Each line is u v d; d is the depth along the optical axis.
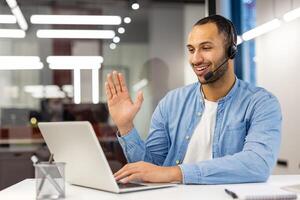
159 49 6.67
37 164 1.14
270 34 4.02
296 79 3.55
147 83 6.63
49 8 6.09
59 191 1.13
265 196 1.08
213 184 1.35
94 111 4.77
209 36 1.60
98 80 6.70
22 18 6.07
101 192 1.24
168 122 1.84
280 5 3.81
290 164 3.60
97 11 6.18
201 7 5.06
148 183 1.31
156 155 1.83
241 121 1.67
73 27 6.37
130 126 1.59
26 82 6.75
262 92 1.69
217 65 1.62
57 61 6.72
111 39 6.76
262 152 1.44
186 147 1.77
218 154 1.69
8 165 4.20
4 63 6.72
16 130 4.71
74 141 1.23
